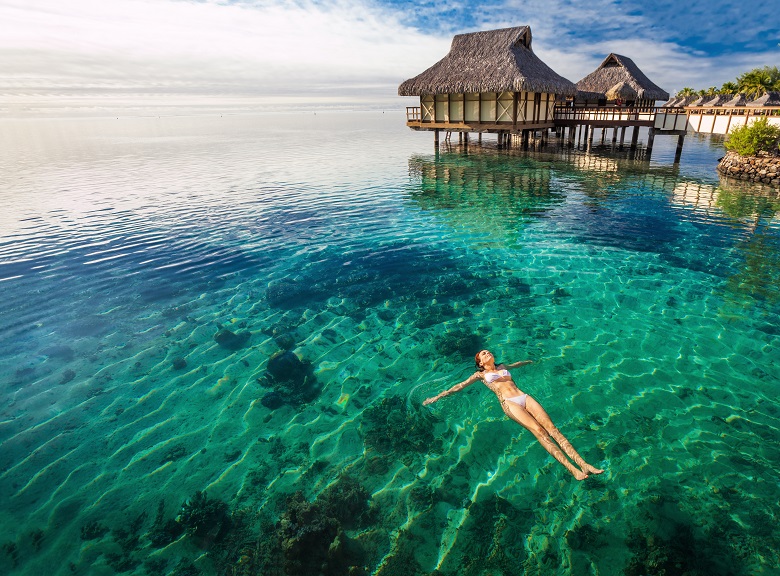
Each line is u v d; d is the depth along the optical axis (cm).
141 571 435
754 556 415
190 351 829
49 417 661
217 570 434
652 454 543
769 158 2142
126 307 1006
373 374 743
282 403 682
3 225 1659
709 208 1677
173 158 3516
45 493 530
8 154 3900
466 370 734
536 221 1572
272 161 3278
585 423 600
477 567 422
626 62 3562
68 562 445
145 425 642
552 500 489
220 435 621
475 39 3005
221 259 1294
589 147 3212
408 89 3041
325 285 1098
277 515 494
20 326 928
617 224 1502
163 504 513
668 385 673
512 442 576
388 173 2666
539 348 788
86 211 1855
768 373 692
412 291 1048
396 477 534
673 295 969
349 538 457
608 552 429
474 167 2789
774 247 1238
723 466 520
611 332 830
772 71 5619
